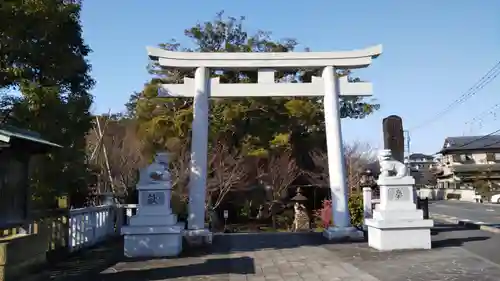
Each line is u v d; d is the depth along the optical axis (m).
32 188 10.13
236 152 26.75
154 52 14.93
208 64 15.10
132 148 23.41
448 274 8.79
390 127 14.98
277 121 28.05
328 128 15.18
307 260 10.95
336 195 14.90
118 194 21.28
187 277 9.09
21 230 7.37
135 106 27.66
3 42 9.38
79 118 10.66
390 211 12.11
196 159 14.67
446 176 65.31
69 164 10.90
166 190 12.23
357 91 15.39
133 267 10.27
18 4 9.15
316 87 15.38
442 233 15.86
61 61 10.44
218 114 26.36
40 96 9.34
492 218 24.48
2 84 9.78
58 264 10.65
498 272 8.88
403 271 9.20
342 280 8.60
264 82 15.31
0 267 6.15
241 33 30.78
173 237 12.02
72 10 10.50
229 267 10.19
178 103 24.98
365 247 12.77
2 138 6.13
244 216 29.98
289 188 31.12
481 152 61.94
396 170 12.41
